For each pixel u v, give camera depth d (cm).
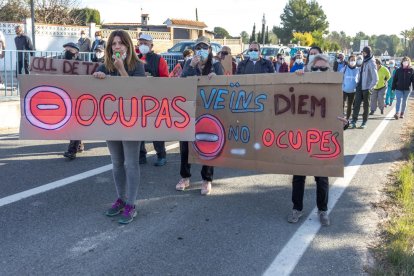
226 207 519
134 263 380
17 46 1368
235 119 517
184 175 577
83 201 521
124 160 481
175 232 444
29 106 473
